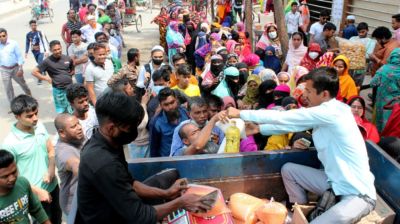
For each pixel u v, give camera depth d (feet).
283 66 23.72
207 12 60.59
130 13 55.83
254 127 10.23
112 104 5.95
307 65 21.74
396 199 8.53
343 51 21.18
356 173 8.07
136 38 51.88
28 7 86.69
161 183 8.18
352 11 39.06
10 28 59.88
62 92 22.31
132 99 6.23
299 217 8.17
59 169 10.68
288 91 16.07
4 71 26.03
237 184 9.38
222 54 24.00
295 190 9.21
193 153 9.83
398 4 32.89
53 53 21.75
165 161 8.81
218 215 7.68
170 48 33.09
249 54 24.52
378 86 17.79
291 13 36.83
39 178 11.82
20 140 11.41
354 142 8.09
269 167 9.45
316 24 31.22
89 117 13.37
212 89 18.98
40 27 60.44
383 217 8.35
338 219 7.80
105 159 5.95
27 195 9.70
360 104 13.42
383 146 11.69
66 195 10.73
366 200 8.02
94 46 18.65
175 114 13.41
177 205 6.73
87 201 6.17
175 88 17.22
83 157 6.07
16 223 9.52
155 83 17.39
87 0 57.52
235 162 9.17
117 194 5.95
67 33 35.32
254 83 17.56
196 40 31.94
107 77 19.33
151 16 69.82
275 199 9.73
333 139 8.20
